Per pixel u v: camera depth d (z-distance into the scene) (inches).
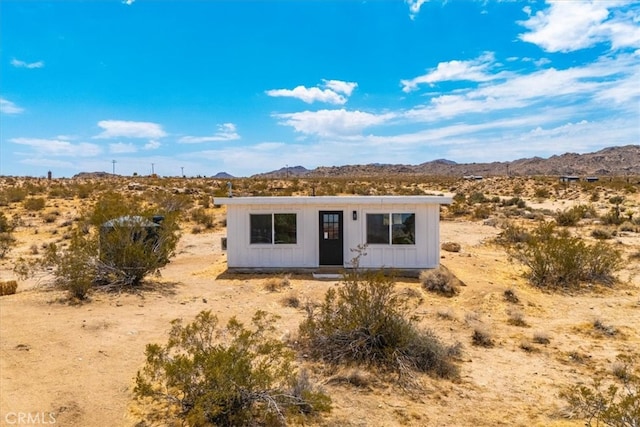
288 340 388.8
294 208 684.1
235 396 250.4
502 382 327.6
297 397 263.7
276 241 688.4
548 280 616.1
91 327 397.1
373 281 380.8
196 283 616.7
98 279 560.7
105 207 609.3
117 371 309.9
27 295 502.6
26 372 298.0
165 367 253.8
